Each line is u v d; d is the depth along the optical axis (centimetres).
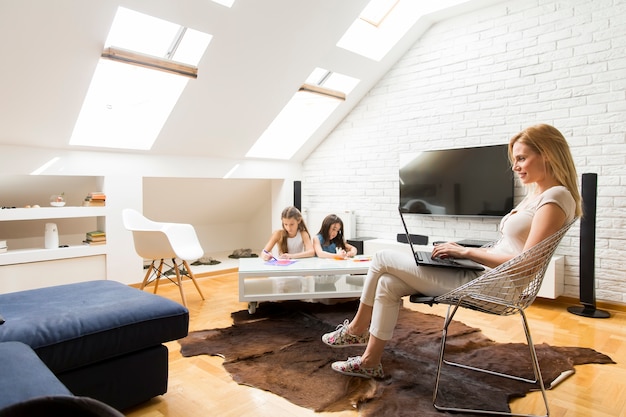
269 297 273
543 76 338
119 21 296
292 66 360
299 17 313
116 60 280
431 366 206
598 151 313
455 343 238
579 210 157
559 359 215
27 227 374
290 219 330
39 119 300
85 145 342
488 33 367
